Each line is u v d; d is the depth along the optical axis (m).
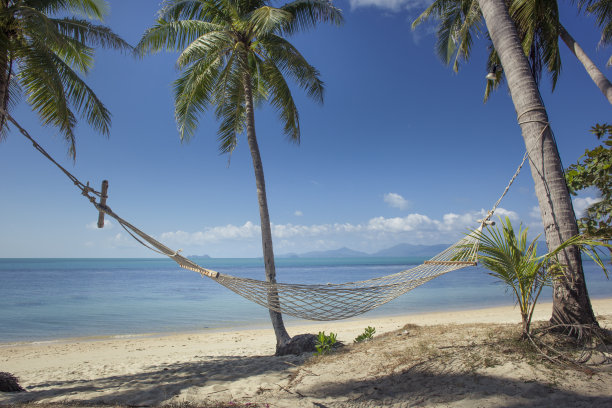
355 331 10.72
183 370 5.79
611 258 3.95
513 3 6.53
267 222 8.07
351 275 46.50
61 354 9.08
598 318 6.21
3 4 6.18
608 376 3.31
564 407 2.87
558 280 4.34
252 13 7.66
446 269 4.31
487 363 3.72
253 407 3.64
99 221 4.05
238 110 8.86
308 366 4.71
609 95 6.54
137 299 22.69
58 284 35.06
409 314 15.27
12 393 4.85
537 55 7.41
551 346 3.95
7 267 86.62
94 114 7.52
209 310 18.11
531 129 4.70
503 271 4.21
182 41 8.85
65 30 7.30
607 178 4.32
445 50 10.59
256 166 8.33
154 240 4.16
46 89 6.46
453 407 3.11
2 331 12.92
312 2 8.73
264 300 4.40
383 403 3.39
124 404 4.09
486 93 9.76
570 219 4.37
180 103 8.75
